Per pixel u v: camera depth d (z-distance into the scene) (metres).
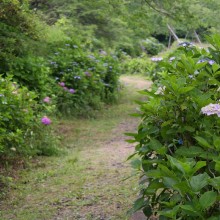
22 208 4.68
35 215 4.43
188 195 2.28
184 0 13.02
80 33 17.55
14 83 7.16
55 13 17.81
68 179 5.61
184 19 13.38
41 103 8.50
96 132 8.95
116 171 5.79
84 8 17.94
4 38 8.83
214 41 3.34
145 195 3.15
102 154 7.00
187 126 2.88
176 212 2.22
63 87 10.29
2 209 4.66
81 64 11.91
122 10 13.64
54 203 4.75
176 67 3.24
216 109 2.63
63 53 11.70
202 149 2.69
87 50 14.51
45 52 10.84
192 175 2.28
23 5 10.46
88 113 10.73
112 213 4.26
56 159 6.73
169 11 13.23
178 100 2.92
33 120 7.01
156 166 2.98
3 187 5.26
